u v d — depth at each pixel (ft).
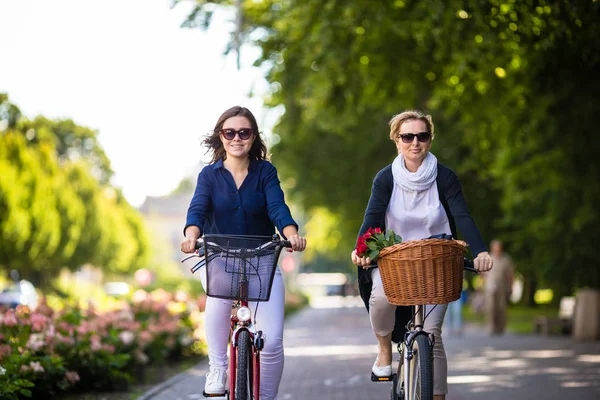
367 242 27.89
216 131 30.32
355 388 52.37
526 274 155.74
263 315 29.30
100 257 301.43
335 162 154.81
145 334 60.95
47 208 234.38
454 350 81.61
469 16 71.31
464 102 91.50
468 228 29.55
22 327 47.39
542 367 64.69
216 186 29.99
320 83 87.97
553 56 76.18
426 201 30.25
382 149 151.74
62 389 48.19
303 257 325.83
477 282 185.37
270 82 100.53
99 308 65.67
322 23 81.30
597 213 105.09
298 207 174.91
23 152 232.32
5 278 247.91
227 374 29.94
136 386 55.52
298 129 139.33
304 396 48.75
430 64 87.97
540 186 108.58
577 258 112.16
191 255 29.35
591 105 83.25
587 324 93.86
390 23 80.07
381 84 90.94
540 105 84.58
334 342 96.22
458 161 136.05
